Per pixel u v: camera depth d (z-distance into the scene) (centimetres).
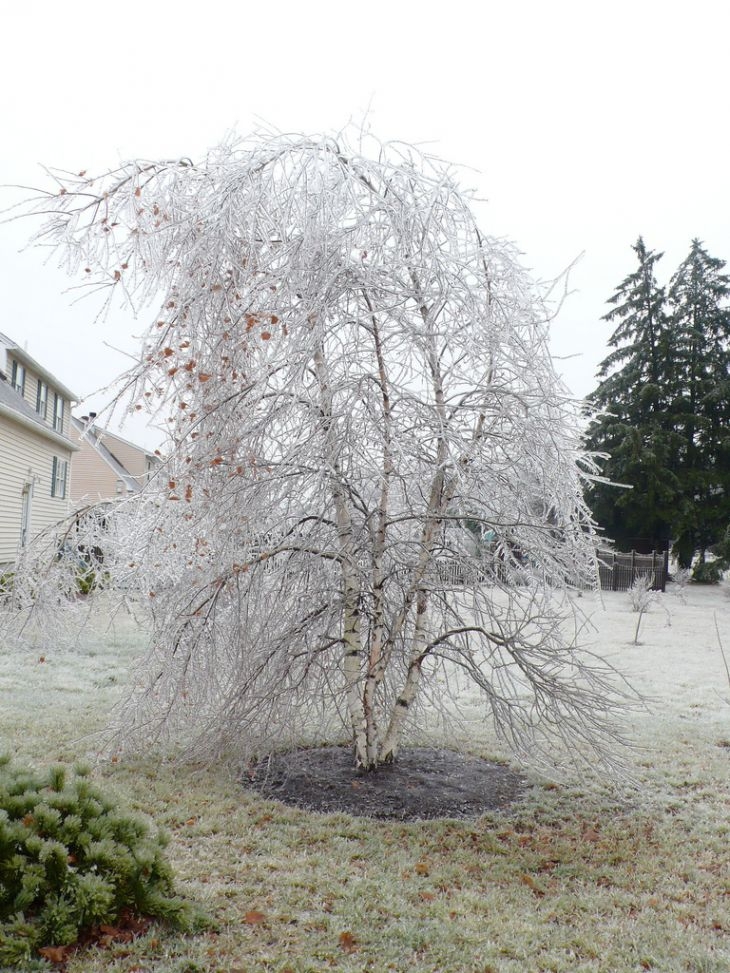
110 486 3647
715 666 1136
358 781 575
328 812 518
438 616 646
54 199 473
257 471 487
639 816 534
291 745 625
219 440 472
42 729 679
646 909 397
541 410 511
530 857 461
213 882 407
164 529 524
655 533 3231
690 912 395
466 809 537
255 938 350
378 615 570
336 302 477
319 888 403
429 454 521
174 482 471
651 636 1448
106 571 615
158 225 486
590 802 561
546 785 594
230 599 547
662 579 2547
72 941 324
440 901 392
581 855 469
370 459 514
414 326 473
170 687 557
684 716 825
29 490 2184
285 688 548
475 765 633
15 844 337
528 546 514
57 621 634
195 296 455
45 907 330
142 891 358
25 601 595
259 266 471
